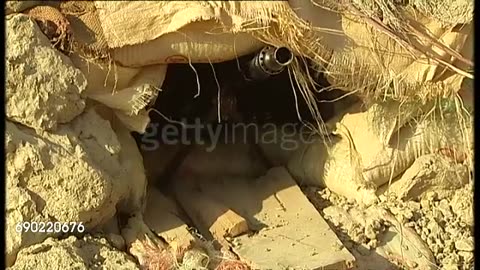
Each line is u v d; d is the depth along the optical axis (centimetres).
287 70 185
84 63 159
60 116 158
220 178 188
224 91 186
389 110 181
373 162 182
